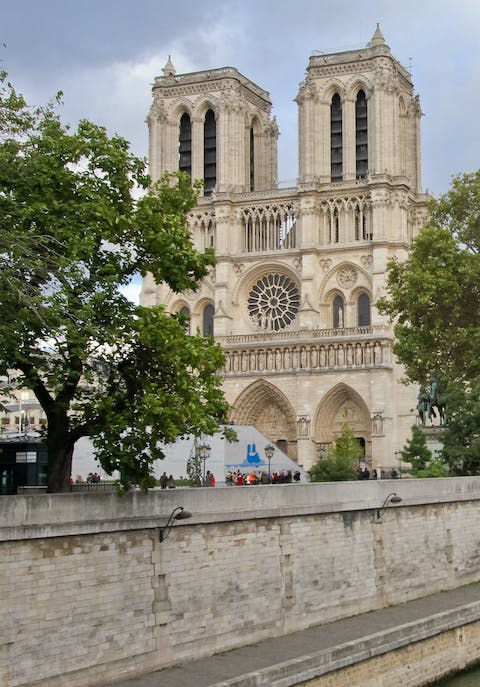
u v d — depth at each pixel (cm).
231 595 5097
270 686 4266
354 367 15262
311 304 15788
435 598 6544
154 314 4653
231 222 16562
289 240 16375
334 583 5797
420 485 6650
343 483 5941
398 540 6400
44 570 4181
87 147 4991
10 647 4019
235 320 16438
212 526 5022
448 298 9256
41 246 4544
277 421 15925
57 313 4391
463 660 5591
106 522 4419
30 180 4759
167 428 4419
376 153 15838
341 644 4906
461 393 9125
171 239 4997
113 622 4466
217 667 4703
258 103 17712
